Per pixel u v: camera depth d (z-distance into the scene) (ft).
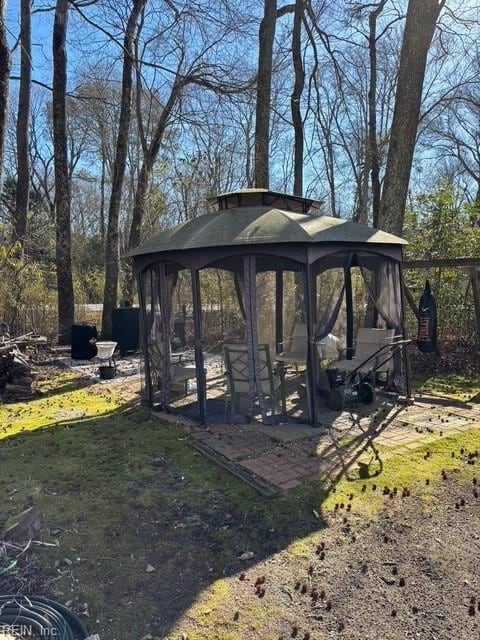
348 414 19.98
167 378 21.21
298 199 22.52
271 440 17.13
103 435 18.28
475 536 10.82
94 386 27.48
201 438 17.52
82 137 88.48
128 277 49.03
